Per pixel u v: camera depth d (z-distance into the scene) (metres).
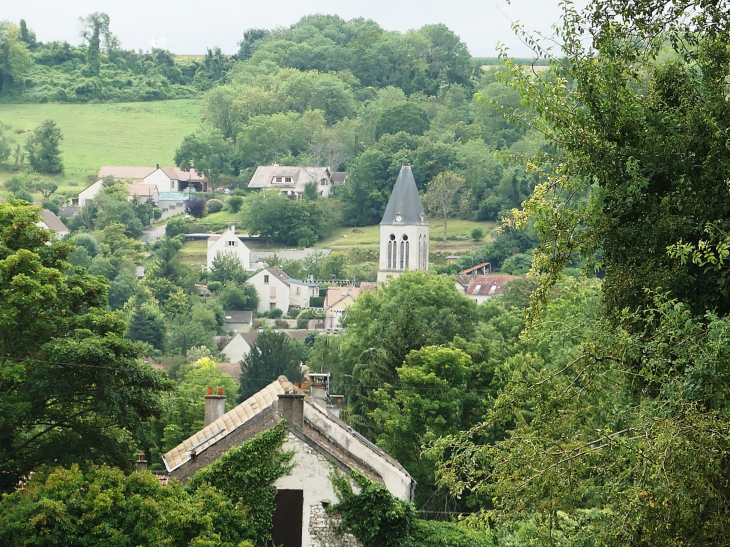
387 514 72.50
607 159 49.75
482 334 159.88
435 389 122.12
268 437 72.44
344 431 84.38
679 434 38.41
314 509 72.31
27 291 71.38
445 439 46.91
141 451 90.75
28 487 66.12
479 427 47.19
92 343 71.25
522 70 51.56
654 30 51.22
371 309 181.50
